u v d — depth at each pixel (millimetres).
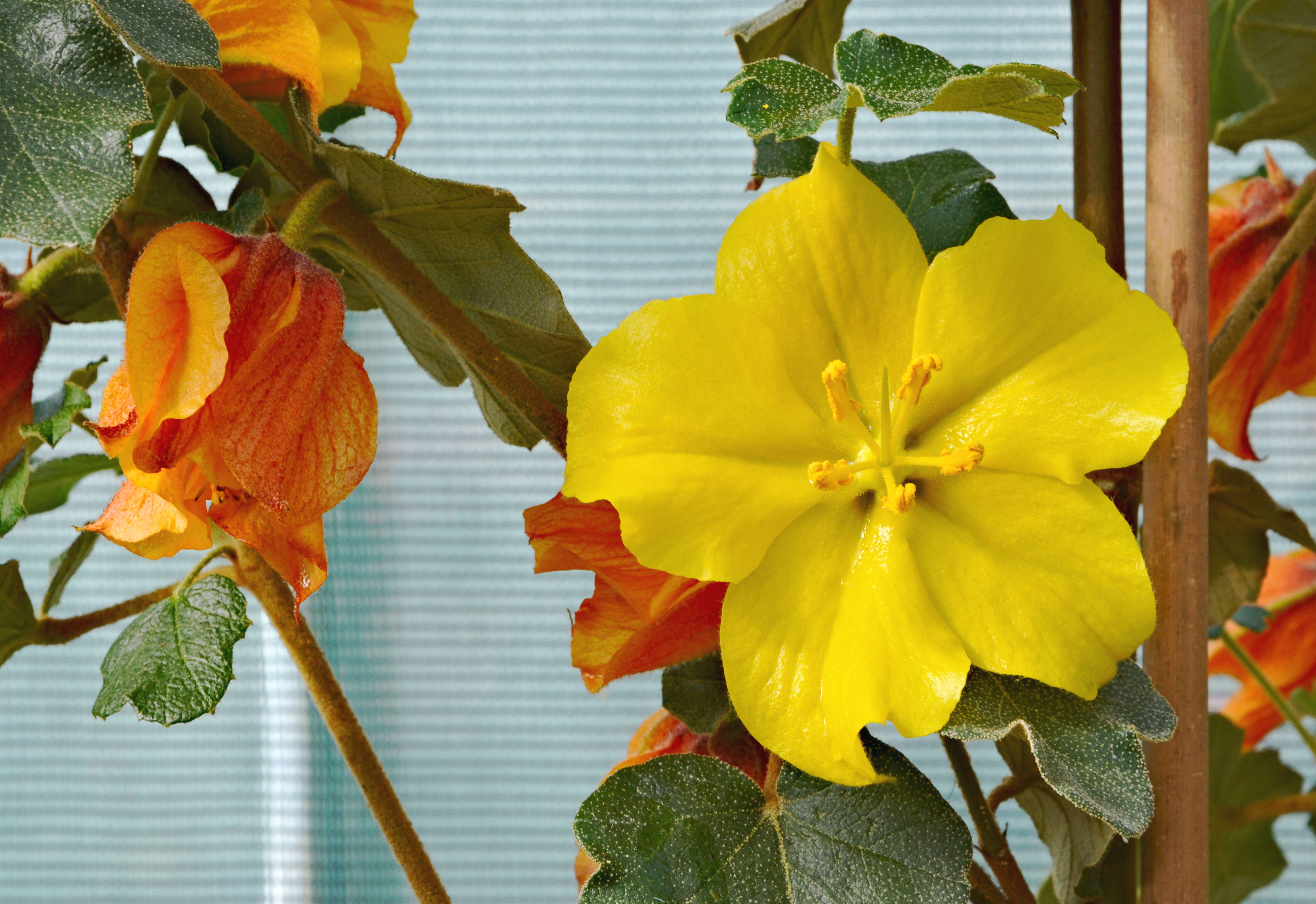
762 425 348
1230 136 468
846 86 337
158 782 795
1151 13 374
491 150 790
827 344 353
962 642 347
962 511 351
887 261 351
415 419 804
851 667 345
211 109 366
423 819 807
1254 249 436
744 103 341
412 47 784
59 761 796
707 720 386
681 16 789
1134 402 347
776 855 354
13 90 331
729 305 348
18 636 391
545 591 810
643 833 354
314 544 354
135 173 331
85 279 400
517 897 811
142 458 343
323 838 779
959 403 353
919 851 351
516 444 402
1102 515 348
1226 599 458
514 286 374
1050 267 349
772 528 348
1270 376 435
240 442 347
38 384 703
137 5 336
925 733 343
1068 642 346
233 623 365
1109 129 392
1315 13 432
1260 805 460
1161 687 375
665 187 794
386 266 369
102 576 779
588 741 814
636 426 346
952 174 398
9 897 803
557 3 788
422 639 806
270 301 352
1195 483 373
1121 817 337
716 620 359
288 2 364
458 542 806
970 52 752
